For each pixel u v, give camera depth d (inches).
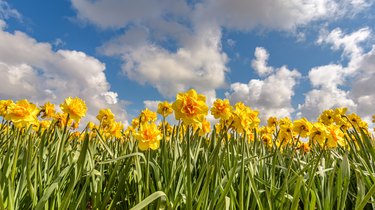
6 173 22.7
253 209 23.8
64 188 25.8
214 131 31.5
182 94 21.6
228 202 20.6
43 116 33.7
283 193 22.2
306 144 48.3
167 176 25.8
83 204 24.6
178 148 30.5
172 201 23.3
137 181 23.8
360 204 19.8
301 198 26.3
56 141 31.9
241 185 21.0
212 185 24.1
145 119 45.0
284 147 46.3
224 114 25.3
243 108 30.6
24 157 22.5
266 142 49.9
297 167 33.2
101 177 25.2
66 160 31.4
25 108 24.4
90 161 27.2
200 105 20.7
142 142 22.0
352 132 34.3
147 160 22.6
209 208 21.8
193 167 29.2
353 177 30.3
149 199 19.4
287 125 36.3
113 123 39.5
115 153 35.2
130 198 28.1
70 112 25.1
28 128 28.1
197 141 31.0
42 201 19.2
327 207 23.2
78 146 38.5
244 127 25.3
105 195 23.6
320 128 24.8
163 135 28.1
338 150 39.6
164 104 33.9
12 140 24.7
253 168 27.4
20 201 23.3
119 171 29.1
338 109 44.3
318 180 27.0
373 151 28.9
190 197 20.1
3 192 21.8
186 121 20.2
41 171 25.1
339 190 23.4
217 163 24.3
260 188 27.6
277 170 33.6
